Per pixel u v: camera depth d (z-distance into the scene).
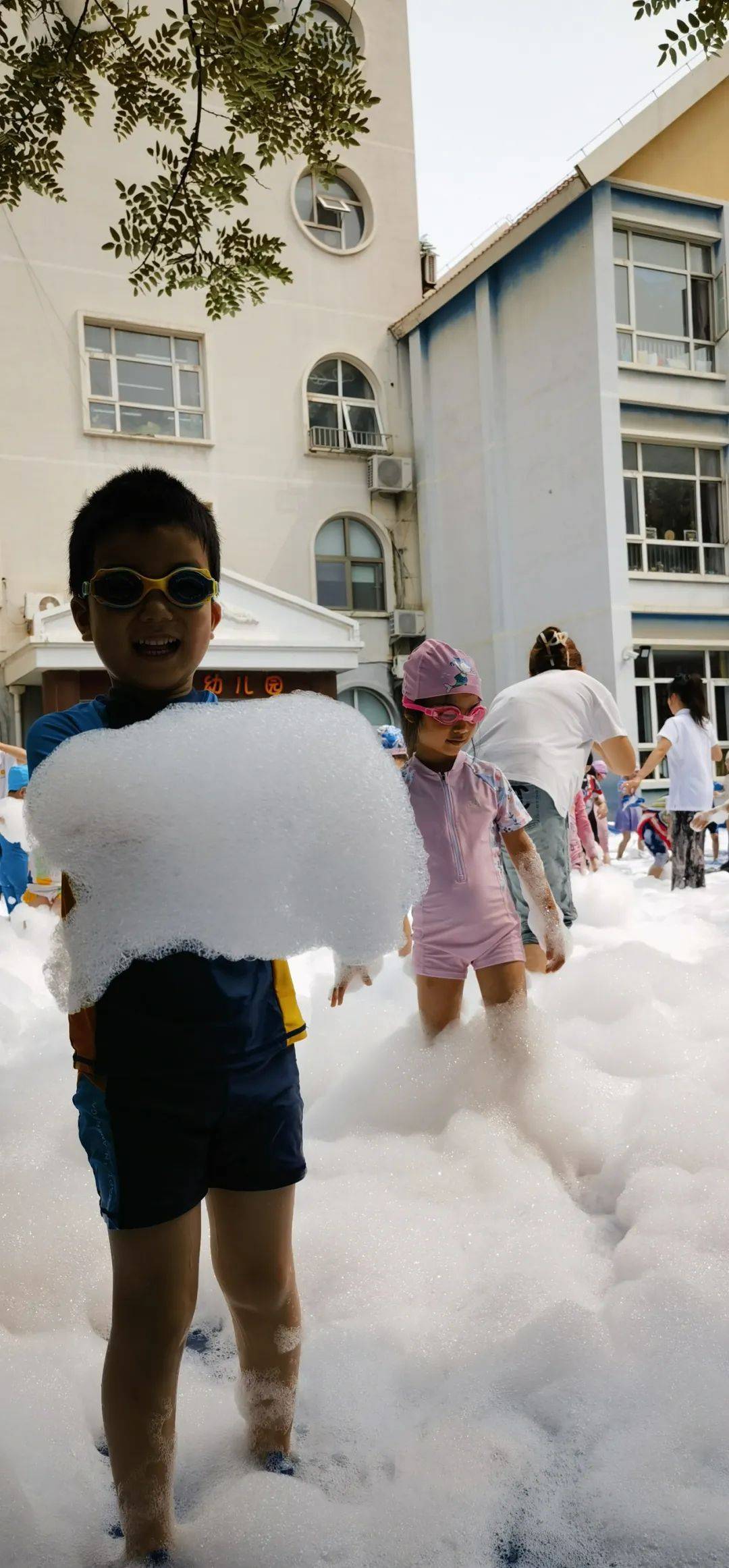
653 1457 1.71
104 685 15.23
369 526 19.86
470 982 4.57
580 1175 2.91
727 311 17.53
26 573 16.78
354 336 19.75
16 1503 1.64
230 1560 1.53
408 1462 1.75
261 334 18.81
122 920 1.45
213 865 1.42
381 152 20.06
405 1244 2.48
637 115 16.55
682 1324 2.05
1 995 4.90
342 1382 1.97
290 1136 1.69
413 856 1.61
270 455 18.84
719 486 17.73
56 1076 3.64
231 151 4.93
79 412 17.31
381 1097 3.29
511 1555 1.54
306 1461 1.77
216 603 1.80
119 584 1.64
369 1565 1.53
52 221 17.20
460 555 19.33
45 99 4.84
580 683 4.55
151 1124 1.57
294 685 16.88
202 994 1.59
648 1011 3.75
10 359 16.91
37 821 1.46
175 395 18.22
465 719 3.23
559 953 3.45
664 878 9.66
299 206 19.44
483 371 18.56
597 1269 2.38
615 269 16.95
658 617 16.86
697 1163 2.81
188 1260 1.59
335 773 1.50
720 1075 3.29
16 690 16.42
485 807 3.35
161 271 5.13
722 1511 1.59
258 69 4.63
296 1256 2.42
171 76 4.85
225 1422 1.90
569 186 16.45
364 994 4.70
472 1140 2.99
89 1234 2.52
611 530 16.42
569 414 17.02
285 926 1.48
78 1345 2.19
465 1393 1.92
